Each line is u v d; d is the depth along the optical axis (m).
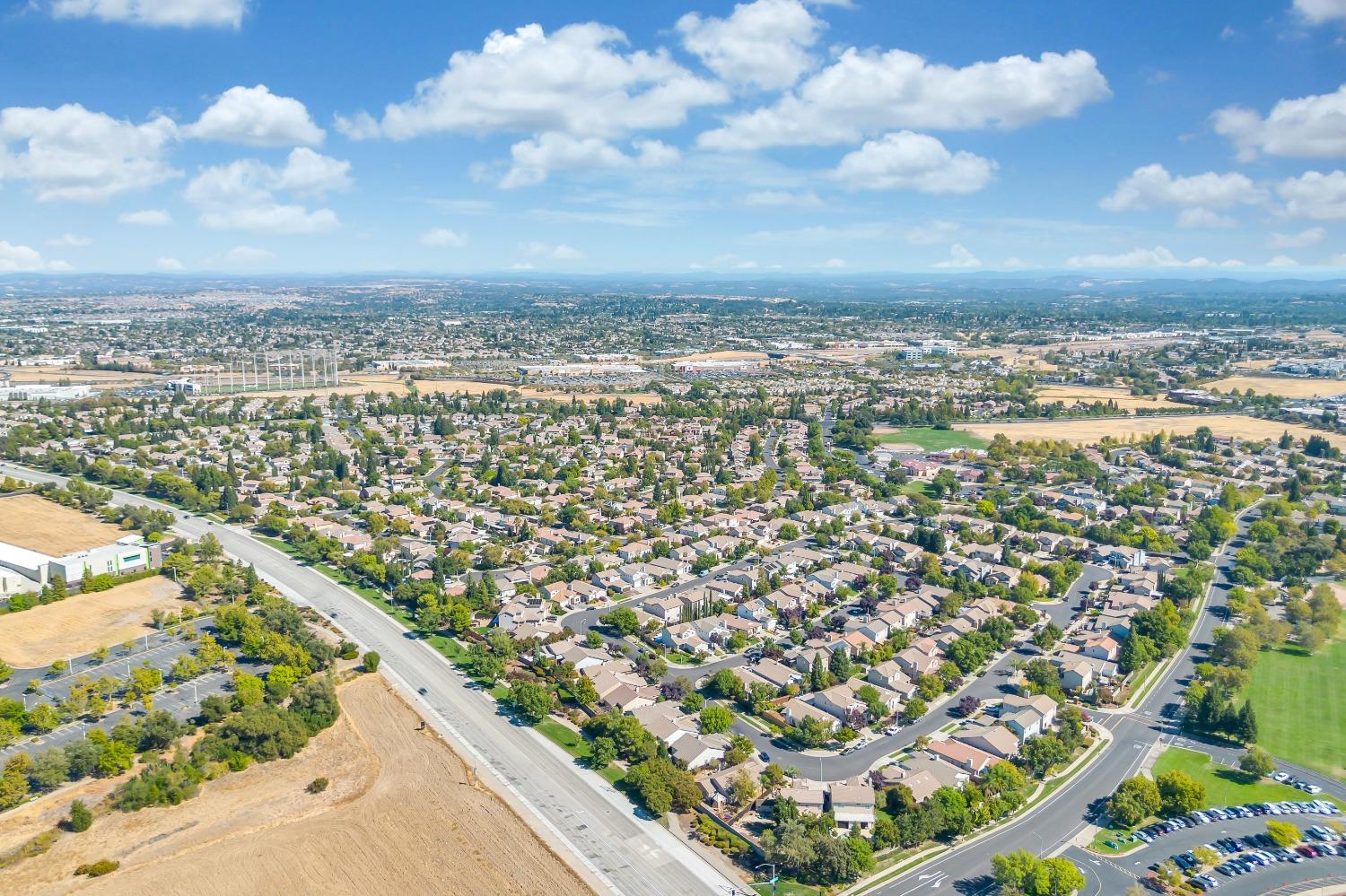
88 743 192.38
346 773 193.00
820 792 181.88
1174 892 158.75
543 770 195.12
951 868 165.38
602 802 183.62
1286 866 165.88
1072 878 155.50
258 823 174.50
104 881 157.38
